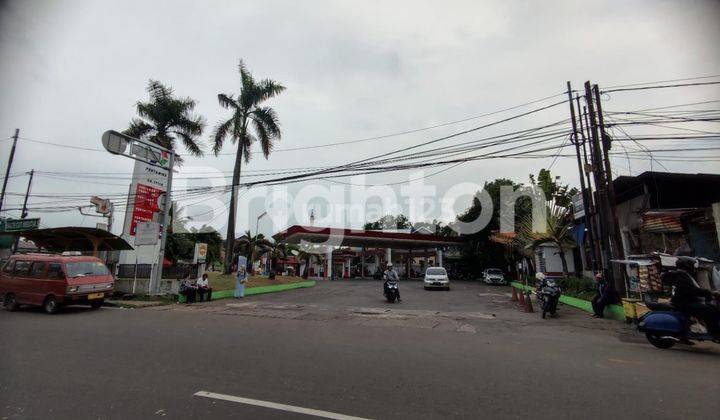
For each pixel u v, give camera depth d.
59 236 19.39
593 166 14.40
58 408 4.48
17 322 11.18
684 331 7.57
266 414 4.28
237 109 24.92
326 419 4.15
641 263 11.43
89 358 6.74
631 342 8.43
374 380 5.46
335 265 56.06
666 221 13.22
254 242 32.06
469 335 9.12
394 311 14.05
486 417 4.17
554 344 8.09
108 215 25.86
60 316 12.65
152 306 15.94
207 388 5.14
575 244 21.19
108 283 15.00
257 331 9.53
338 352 7.18
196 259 19.30
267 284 24.33
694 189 15.67
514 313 13.52
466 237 41.00
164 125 25.50
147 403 4.61
